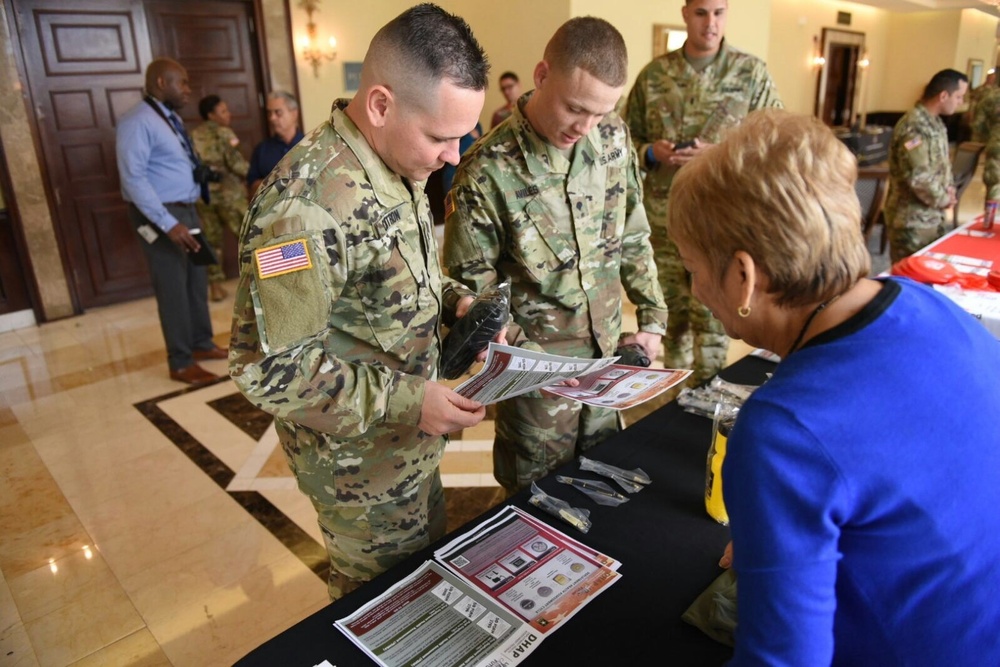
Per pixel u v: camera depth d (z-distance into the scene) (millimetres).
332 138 1049
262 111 5773
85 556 2254
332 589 1408
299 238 963
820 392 582
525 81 6574
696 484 1271
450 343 1260
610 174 1654
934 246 2838
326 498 1250
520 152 1522
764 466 572
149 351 4148
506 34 6590
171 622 1956
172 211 3506
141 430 3129
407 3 6555
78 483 2699
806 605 562
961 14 12836
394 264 1103
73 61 4723
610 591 1001
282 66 5781
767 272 635
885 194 5332
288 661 896
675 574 1031
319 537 2316
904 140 3844
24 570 2197
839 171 625
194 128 5395
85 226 4945
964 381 611
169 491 2623
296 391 1021
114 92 4926
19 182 4590
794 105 11141
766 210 611
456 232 1572
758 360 1826
